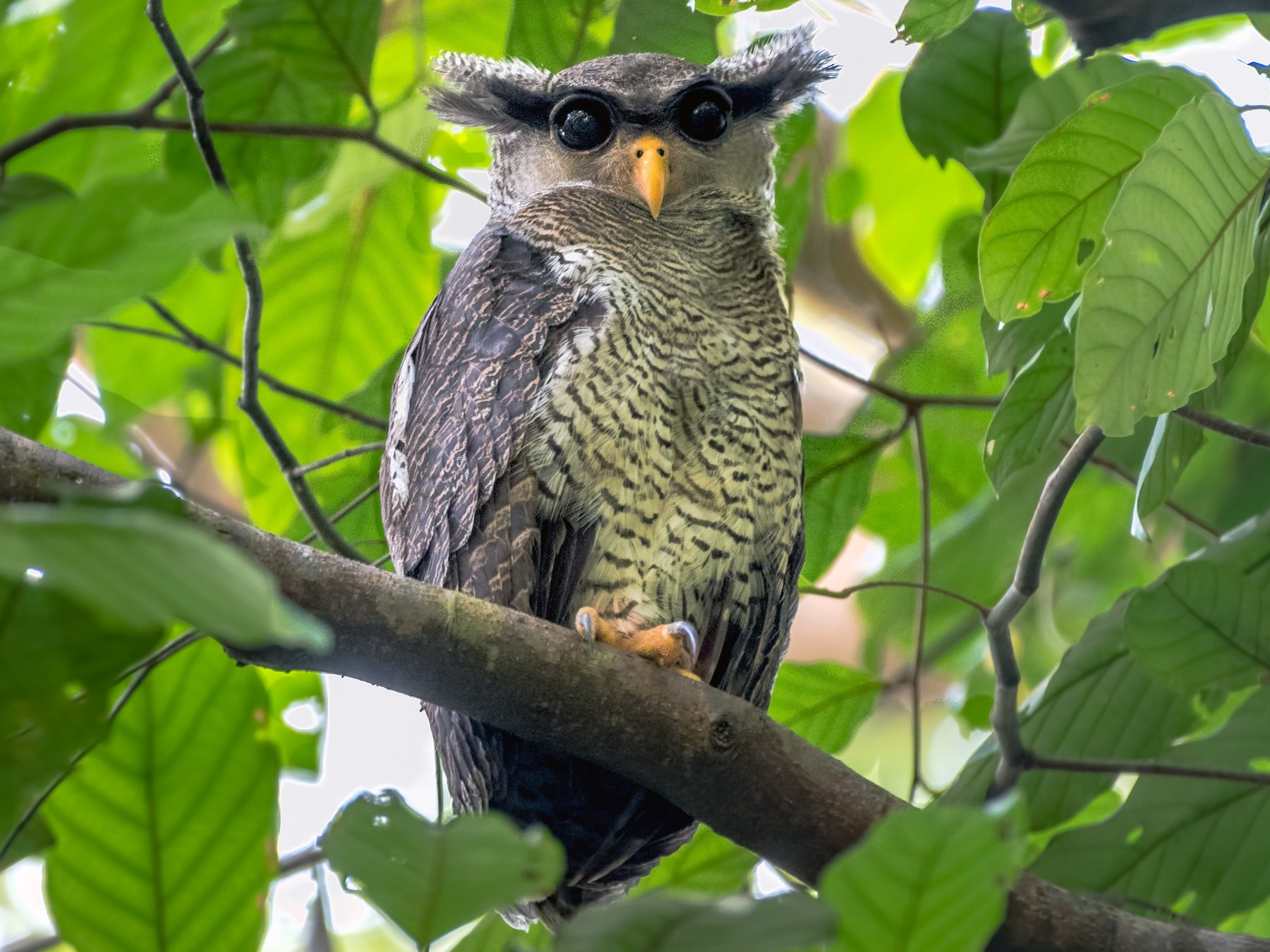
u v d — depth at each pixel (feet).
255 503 31.68
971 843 11.11
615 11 32.71
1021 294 24.36
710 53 33.14
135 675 20.38
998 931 21.06
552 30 32.76
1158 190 19.62
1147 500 24.47
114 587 8.66
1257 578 27.40
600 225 28.96
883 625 37.58
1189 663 25.59
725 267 29.37
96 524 8.44
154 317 31.58
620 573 26.23
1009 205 23.79
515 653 20.13
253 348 24.56
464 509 25.38
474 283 28.09
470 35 34.71
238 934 19.66
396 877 11.78
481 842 11.64
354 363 32.14
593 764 25.29
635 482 26.21
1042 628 39.70
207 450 39.96
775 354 28.40
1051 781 27.17
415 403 27.81
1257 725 27.58
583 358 26.32
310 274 31.89
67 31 27.25
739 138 31.99
